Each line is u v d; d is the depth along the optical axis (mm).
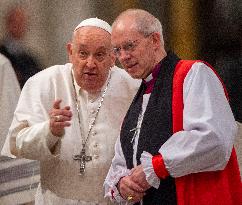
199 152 8391
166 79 9195
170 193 8992
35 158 10648
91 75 10406
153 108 9203
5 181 11164
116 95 11188
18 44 14539
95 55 10328
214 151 8398
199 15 13555
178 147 8570
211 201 8781
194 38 13625
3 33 15039
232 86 13055
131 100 11242
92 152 10844
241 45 13133
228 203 8836
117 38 8992
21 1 14547
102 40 10242
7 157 11125
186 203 8859
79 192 10844
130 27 8945
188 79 8930
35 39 14555
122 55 9008
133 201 9086
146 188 8836
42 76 11406
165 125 9008
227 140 8500
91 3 14172
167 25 13836
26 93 11328
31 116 10992
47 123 10250
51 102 11156
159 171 8648
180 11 13664
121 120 11094
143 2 13953
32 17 14539
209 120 8461
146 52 9039
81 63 10359
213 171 8828
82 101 11109
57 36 14430
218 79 8969
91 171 10797
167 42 13883
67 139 10844
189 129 8602
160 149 8750
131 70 9125
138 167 8914
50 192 11031
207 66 8984
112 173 9727
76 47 10383
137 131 9523
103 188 10805
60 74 11359
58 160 10867
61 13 14336
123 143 9789
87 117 11039
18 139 10633
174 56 9383
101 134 10930
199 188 8844
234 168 9125
